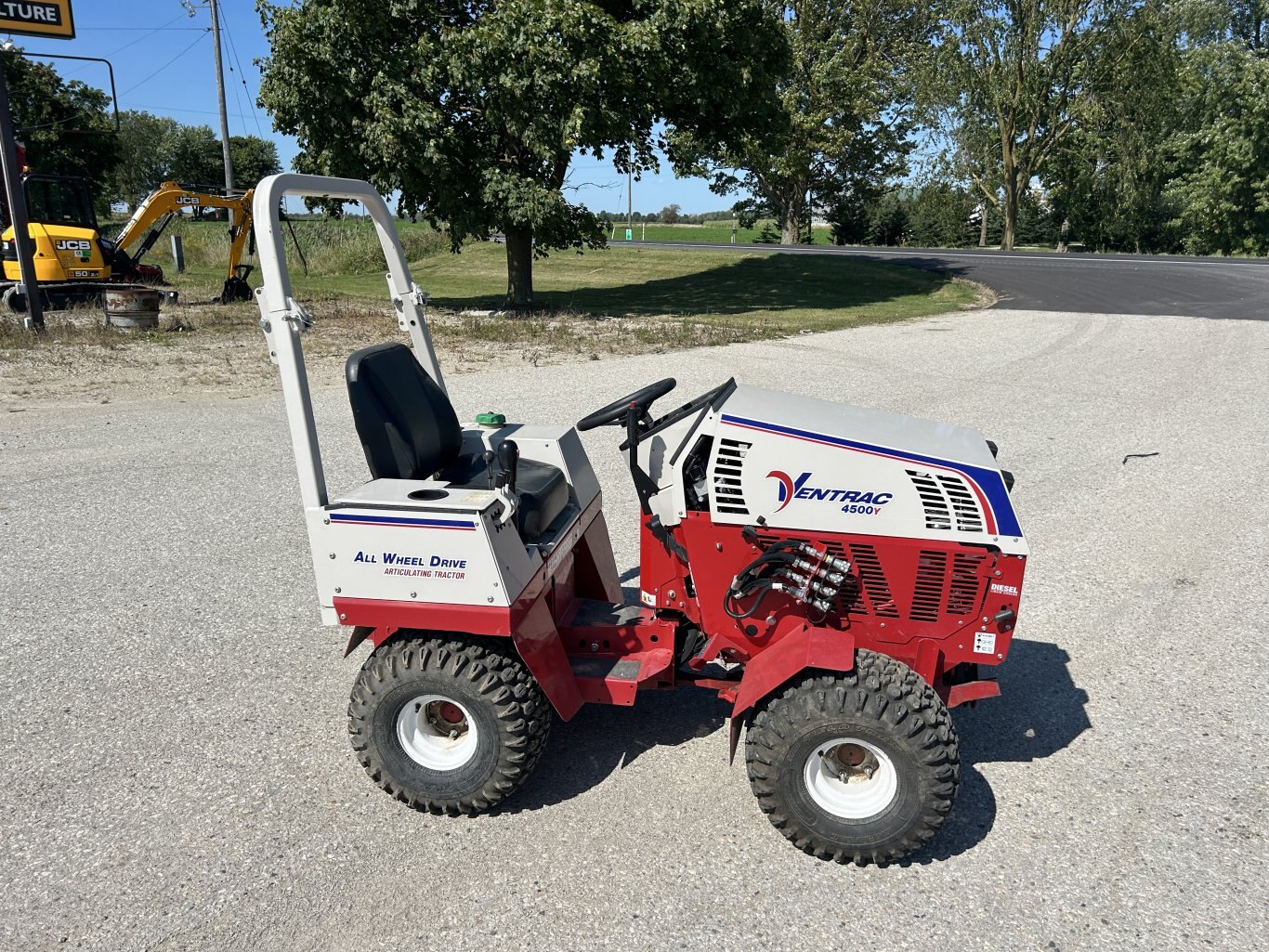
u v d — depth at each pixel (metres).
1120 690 4.47
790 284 28.23
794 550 3.37
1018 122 46.75
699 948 2.86
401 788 3.50
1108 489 7.49
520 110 18.33
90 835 3.44
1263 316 18.06
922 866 3.25
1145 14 40.06
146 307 16.95
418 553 3.31
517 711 3.36
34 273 16.09
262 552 6.32
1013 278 27.00
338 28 18.28
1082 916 2.99
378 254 36.50
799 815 3.21
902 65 47.72
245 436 9.46
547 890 3.13
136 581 5.82
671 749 4.01
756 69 20.73
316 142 19.66
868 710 3.08
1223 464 8.12
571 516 4.00
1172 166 49.09
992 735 4.11
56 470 8.22
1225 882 3.14
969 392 11.21
